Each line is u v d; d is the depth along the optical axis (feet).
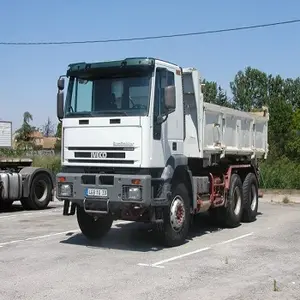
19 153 82.89
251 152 48.37
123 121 31.91
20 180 54.24
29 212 54.03
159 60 32.78
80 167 33.63
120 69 32.45
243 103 225.35
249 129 48.55
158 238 33.91
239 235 39.22
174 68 34.68
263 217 50.31
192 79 38.11
